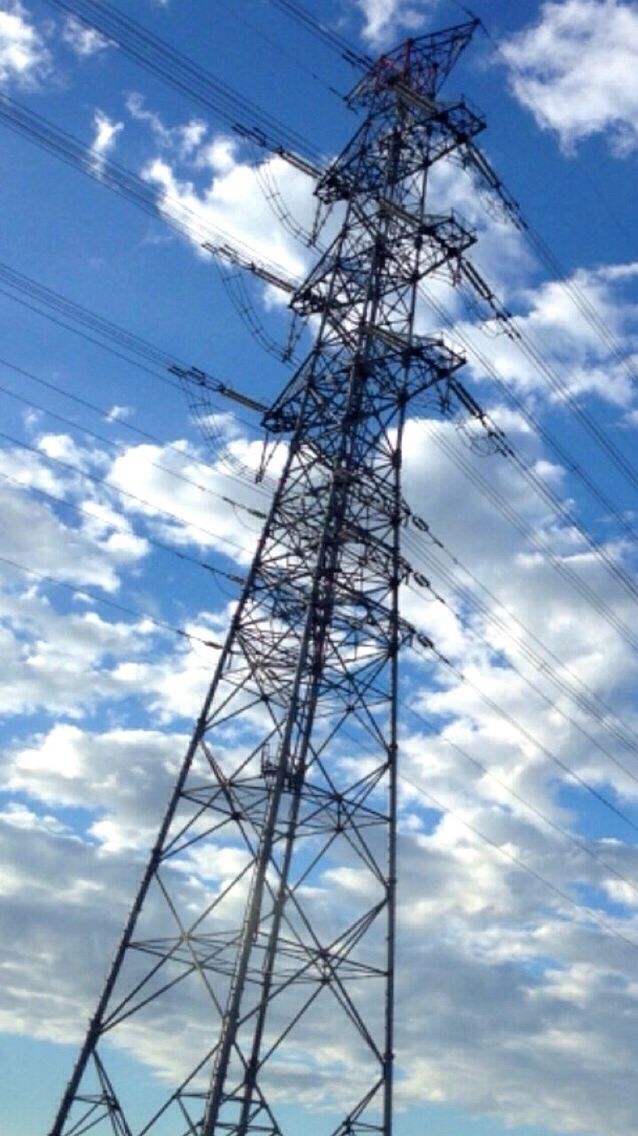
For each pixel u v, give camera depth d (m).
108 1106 37.84
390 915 43.53
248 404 54.03
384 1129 40.19
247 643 46.56
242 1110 39.22
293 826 44.03
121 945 40.03
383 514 50.66
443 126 58.22
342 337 53.44
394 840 45.03
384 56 60.34
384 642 48.44
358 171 57.69
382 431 52.38
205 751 43.94
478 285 56.97
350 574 48.88
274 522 49.19
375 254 55.59
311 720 46.00
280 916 42.25
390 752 46.59
